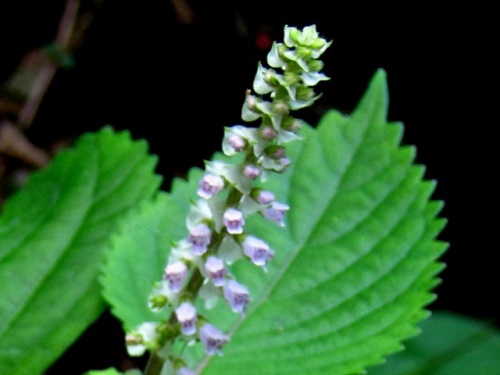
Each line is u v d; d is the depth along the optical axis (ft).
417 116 1.69
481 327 1.07
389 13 1.67
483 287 1.57
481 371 1.03
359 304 0.80
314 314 0.80
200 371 0.78
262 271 0.82
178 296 0.67
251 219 0.84
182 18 1.73
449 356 1.05
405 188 0.84
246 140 0.65
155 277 0.80
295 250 0.83
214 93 1.74
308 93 0.64
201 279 0.67
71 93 1.73
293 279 0.82
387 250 0.82
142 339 0.67
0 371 0.79
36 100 1.69
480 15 1.64
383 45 1.69
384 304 0.79
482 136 1.64
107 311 1.38
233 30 1.74
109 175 0.84
